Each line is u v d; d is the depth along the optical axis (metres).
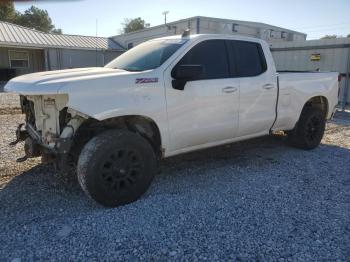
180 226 3.32
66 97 3.50
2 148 5.86
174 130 4.15
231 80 4.65
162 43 4.62
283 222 3.42
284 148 6.30
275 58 14.04
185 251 2.91
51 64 26.64
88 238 3.09
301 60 13.03
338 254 2.88
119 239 3.08
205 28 21.62
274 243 3.04
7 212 3.55
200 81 4.32
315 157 5.77
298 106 5.73
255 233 3.20
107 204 3.66
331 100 6.43
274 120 5.37
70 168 3.88
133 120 4.03
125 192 3.75
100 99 3.51
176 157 5.60
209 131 4.51
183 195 4.07
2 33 25.03
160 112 3.96
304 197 4.05
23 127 5.16
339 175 4.86
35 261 2.75
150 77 3.87
